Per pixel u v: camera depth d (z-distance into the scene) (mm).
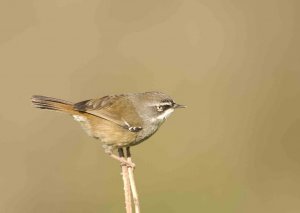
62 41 18719
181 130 17688
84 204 15703
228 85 18969
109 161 16391
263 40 20234
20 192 15945
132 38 19344
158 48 19312
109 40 19078
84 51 18688
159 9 20062
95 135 9633
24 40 18609
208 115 18094
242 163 17359
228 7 20750
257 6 20844
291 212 16266
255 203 16484
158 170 16672
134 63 18828
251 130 18094
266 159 17812
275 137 18141
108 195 15812
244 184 16828
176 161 16922
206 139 17625
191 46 19516
